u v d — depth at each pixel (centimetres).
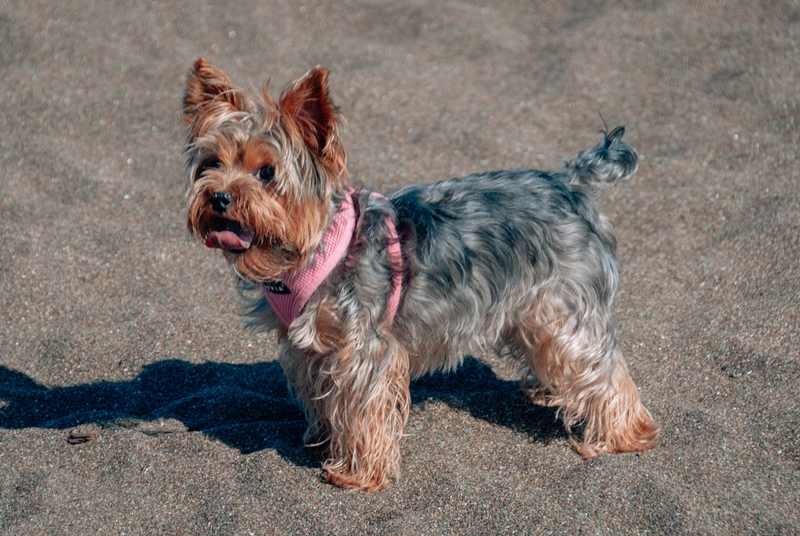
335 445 388
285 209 346
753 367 446
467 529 342
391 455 379
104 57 822
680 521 337
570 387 406
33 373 482
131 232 598
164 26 887
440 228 378
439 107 757
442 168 670
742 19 854
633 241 582
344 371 368
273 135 343
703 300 517
